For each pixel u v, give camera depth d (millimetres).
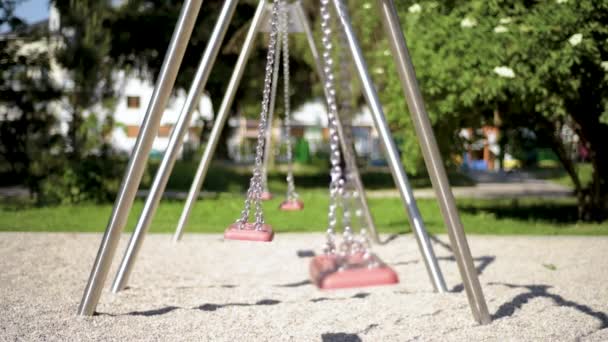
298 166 27625
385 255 6730
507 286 4980
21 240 7414
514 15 9094
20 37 11781
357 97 15812
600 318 3936
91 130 11938
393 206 12773
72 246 7047
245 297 4664
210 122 23062
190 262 6238
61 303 4305
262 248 7180
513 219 10719
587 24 8570
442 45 9062
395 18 3551
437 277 4777
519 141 12156
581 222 10469
